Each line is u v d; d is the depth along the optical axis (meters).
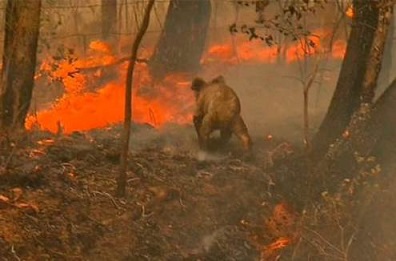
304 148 12.70
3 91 11.80
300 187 11.80
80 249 9.21
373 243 11.01
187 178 11.45
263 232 10.86
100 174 10.83
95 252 9.29
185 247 10.05
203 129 12.41
